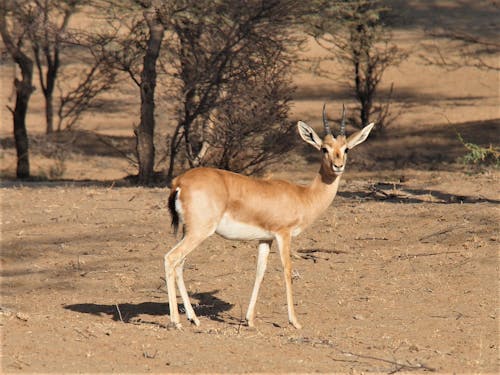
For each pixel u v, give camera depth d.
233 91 69.12
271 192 30.45
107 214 51.38
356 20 99.94
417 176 79.00
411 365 25.95
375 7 109.81
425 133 114.31
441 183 59.53
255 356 26.08
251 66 69.81
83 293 37.47
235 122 68.69
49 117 116.00
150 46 70.81
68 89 152.12
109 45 76.06
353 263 40.75
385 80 155.88
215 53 70.69
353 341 29.19
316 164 94.94
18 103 89.94
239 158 72.31
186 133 72.56
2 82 164.25
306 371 24.59
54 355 24.92
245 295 36.59
